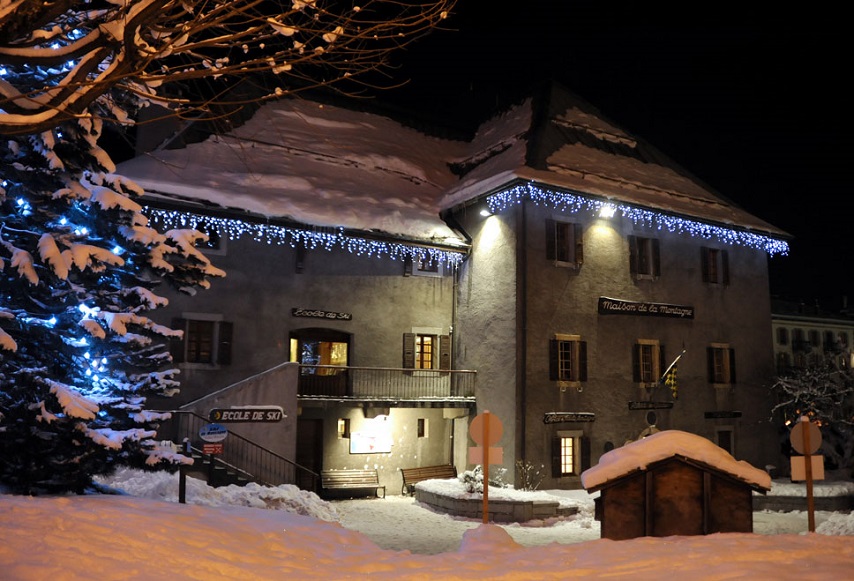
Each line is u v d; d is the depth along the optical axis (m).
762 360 29.27
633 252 26.44
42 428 11.60
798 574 6.34
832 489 23.77
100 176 13.01
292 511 17.39
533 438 23.03
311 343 24.39
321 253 24.16
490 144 29.80
